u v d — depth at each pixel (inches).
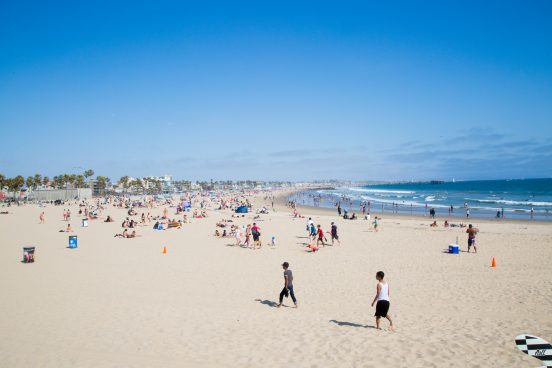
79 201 4126.5
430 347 337.4
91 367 313.9
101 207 2726.4
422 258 838.5
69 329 406.3
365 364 307.7
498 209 2527.1
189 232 1396.4
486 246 999.0
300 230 1430.9
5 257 898.1
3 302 517.0
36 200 4279.0
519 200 3486.7
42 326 417.4
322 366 306.8
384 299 386.3
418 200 3750.0
